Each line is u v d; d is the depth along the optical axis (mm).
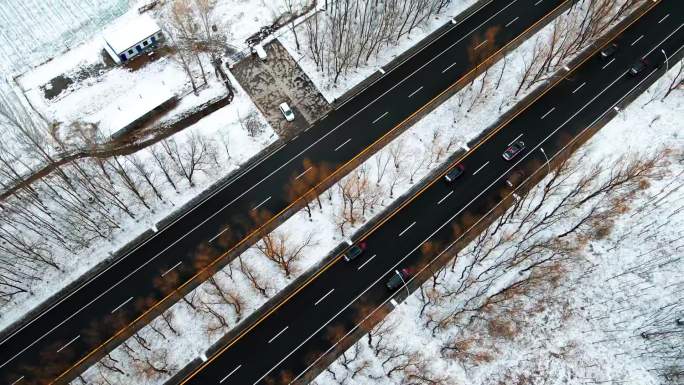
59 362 79562
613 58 106500
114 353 80125
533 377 80438
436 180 94438
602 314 84688
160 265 86688
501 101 101188
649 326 83125
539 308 84812
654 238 89312
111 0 108688
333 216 90688
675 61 106312
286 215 90688
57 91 99188
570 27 108438
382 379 78812
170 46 103688
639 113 100875
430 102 101000
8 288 83688
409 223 90875
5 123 95500
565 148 97500
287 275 85750
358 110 100062
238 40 105312
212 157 93875
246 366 80312
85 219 88312
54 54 103375
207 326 82125
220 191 92375
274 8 108188
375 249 88750
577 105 101625
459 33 108188
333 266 87312
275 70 102875
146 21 101938
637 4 111188
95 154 93875
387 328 82188
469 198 93188
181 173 91938
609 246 89250
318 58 99750
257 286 81938
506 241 87688
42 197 89375
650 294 85438
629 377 79938
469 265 87250
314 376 79500
